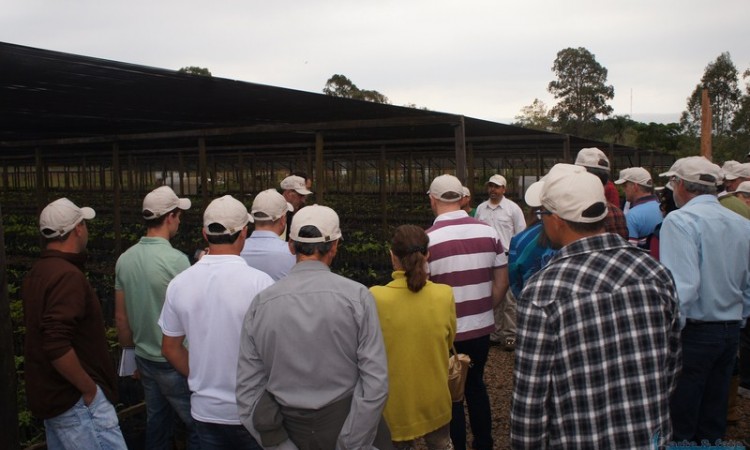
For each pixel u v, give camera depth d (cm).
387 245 1268
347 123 820
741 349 534
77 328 339
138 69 598
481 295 447
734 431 507
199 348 327
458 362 403
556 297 241
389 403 379
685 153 5016
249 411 282
